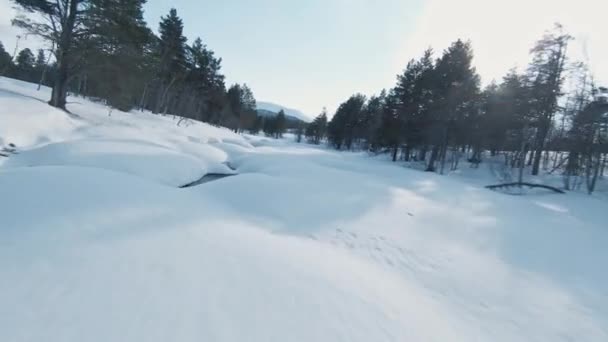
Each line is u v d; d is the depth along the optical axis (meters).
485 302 4.30
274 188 8.22
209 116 47.50
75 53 14.26
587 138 16.88
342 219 6.92
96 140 11.00
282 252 4.22
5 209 3.67
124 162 9.34
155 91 34.41
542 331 3.75
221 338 2.26
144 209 4.62
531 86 18.75
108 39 14.43
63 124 12.29
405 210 8.11
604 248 7.28
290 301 2.92
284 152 22.42
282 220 6.50
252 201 7.38
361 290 3.60
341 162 19.33
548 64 18.00
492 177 21.34
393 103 30.52
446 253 5.89
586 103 17.80
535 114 18.83
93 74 15.34
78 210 3.99
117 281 2.65
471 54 22.00
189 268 3.11
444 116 21.58
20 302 2.21
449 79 22.20
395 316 3.21
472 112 23.06
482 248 6.36
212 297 2.70
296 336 2.48
